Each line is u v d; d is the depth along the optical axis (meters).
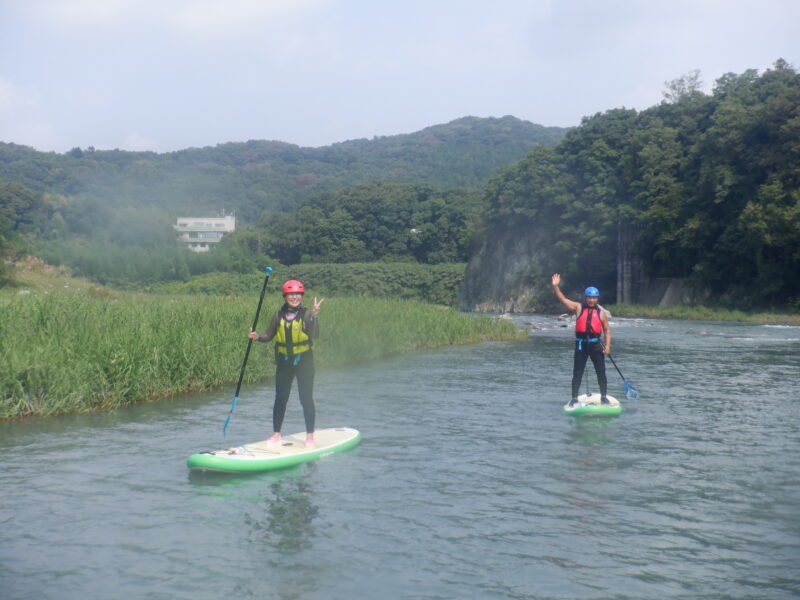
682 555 4.89
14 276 36.81
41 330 11.41
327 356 16.28
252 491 6.26
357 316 19.69
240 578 4.46
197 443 8.10
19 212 106.62
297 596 4.21
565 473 6.92
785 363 17.67
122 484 6.47
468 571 4.59
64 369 9.97
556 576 4.52
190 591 4.28
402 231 126.12
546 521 5.54
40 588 4.32
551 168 73.69
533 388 12.77
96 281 82.50
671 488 6.45
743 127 54.91
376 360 17.84
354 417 9.84
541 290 76.69
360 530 5.31
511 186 77.69
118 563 4.69
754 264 54.94
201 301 19.52
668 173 64.62
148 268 89.88
